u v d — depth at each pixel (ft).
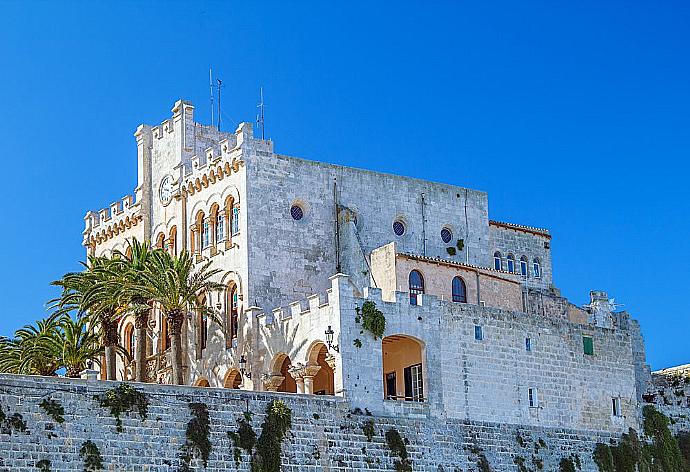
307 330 268.62
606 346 308.19
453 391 271.49
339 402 250.98
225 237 301.22
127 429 215.72
